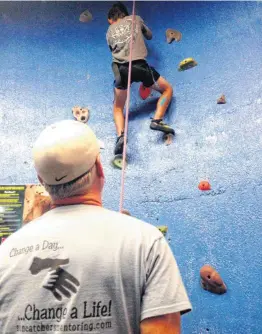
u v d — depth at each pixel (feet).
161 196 8.56
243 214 7.89
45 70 10.18
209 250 7.84
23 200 8.86
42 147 3.43
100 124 9.54
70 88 9.95
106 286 3.08
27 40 10.50
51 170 3.39
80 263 3.13
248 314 7.20
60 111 9.77
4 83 10.12
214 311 7.41
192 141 8.84
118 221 3.37
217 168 8.43
